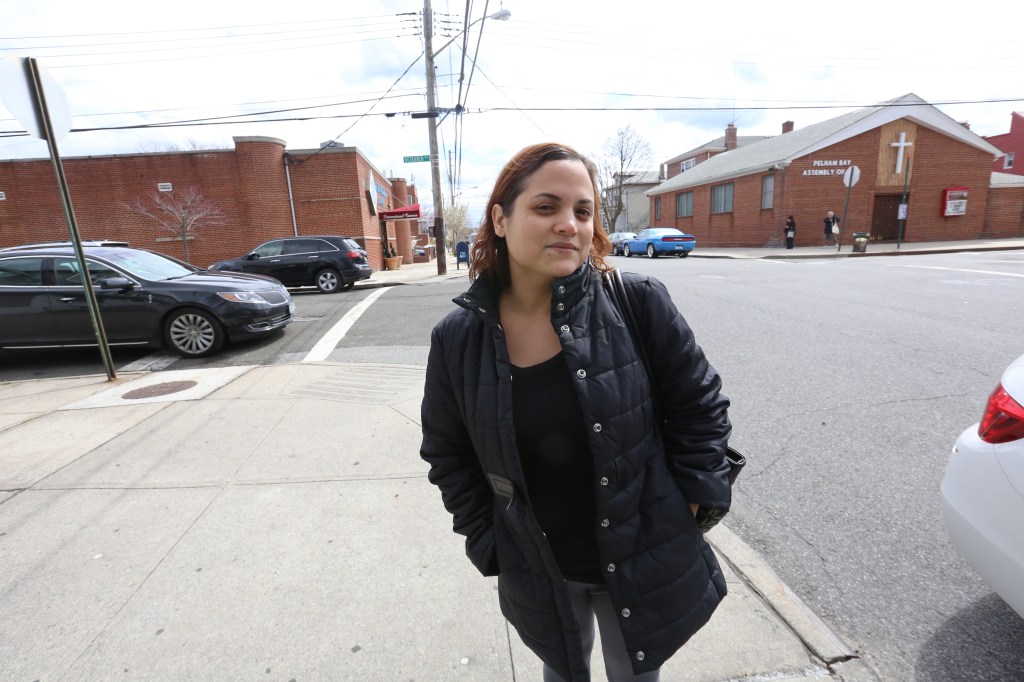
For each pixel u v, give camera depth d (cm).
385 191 2855
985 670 192
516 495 128
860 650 202
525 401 125
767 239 2458
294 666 199
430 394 143
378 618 221
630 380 123
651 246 2231
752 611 219
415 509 298
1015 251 1839
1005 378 192
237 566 254
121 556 264
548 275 120
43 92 525
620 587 127
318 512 298
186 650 207
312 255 1438
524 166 119
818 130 2483
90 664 202
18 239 1953
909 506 293
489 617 219
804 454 354
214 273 819
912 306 796
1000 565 172
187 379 579
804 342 620
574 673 134
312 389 522
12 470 359
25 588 242
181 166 1944
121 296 696
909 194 2375
